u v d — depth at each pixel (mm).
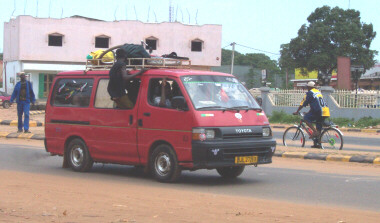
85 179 10148
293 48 55469
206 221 6434
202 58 59625
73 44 55719
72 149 11250
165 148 9453
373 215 6895
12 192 8484
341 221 6453
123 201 7789
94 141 10688
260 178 10281
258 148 9492
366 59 52969
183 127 9125
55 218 6660
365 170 11234
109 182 9773
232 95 9797
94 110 10688
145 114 9727
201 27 59375
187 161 9109
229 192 8734
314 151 14141
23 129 20094
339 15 54844
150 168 9797
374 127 26281
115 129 10266
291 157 13578
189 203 7652
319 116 15070
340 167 11742
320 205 7621
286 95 32281
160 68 10219
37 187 9008
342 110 29125
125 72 9883
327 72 55156
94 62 11188
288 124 29766
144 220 6496
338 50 52594
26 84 18031
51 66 54781
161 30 58281
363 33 54062
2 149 14688
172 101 9094
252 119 9594
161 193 8531
